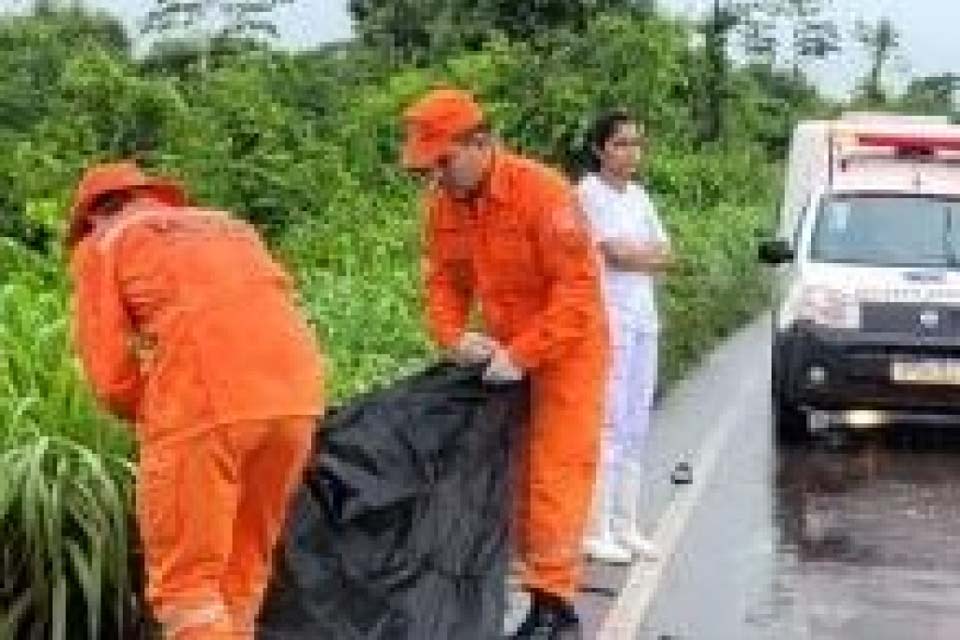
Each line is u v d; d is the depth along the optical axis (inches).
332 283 651.5
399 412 359.9
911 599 472.4
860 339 709.3
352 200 924.0
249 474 311.9
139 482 309.1
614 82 1450.5
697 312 1005.8
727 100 2170.3
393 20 1720.0
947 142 819.4
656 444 714.8
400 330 585.0
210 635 303.4
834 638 431.8
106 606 322.7
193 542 303.0
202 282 305.7
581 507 388.2
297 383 309.6
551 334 378.9
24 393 346.0
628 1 1683.1
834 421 775.7
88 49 948.0
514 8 1674.5
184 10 1197.7
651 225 479.5
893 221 759.7
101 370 308.3
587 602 454.3
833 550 528.1
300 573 340.2
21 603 314.3
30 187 764.0
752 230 1448.1
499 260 386.6
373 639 343.6
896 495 621.6
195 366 302.4
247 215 873.5
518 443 382.3
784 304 732.7
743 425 770.8
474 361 371.2
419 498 355.3
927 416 746.2
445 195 395.5
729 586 478.9
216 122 913.5
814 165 1330.0
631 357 478.0
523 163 388.8
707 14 2187.5
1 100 1046.4
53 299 409.1
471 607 358.3
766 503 598.5
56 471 320.5
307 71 1277.1
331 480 347.9
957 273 729.0
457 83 1337.4
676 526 553.6
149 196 322.0
